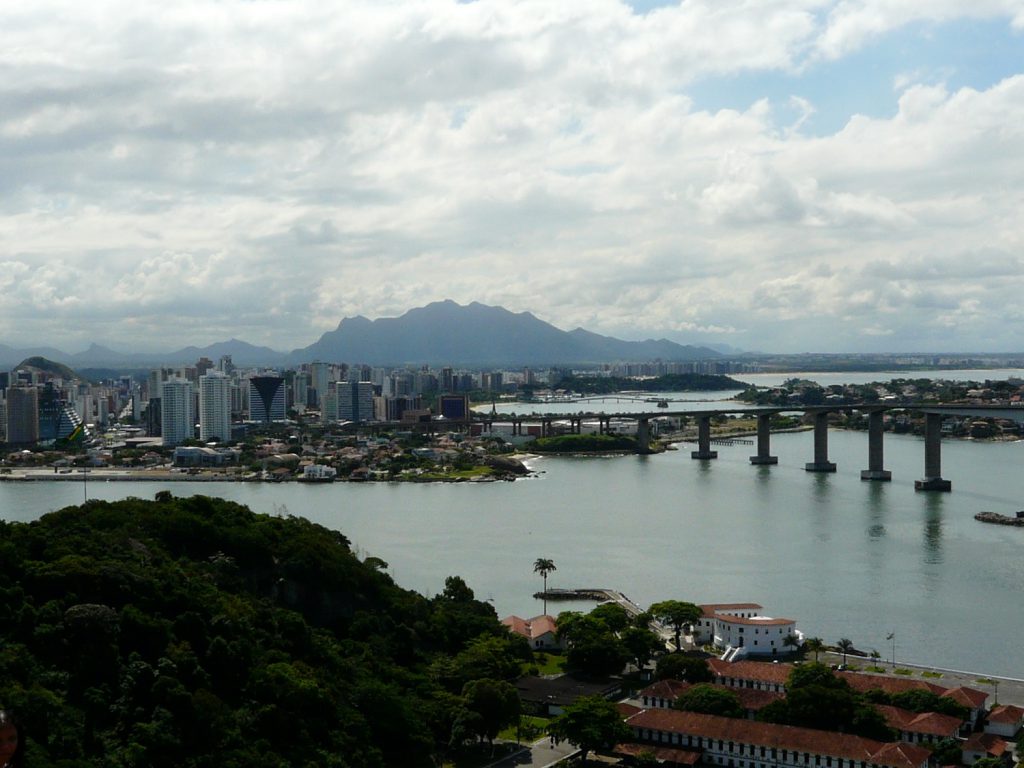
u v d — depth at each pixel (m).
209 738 198.12
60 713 187.75
